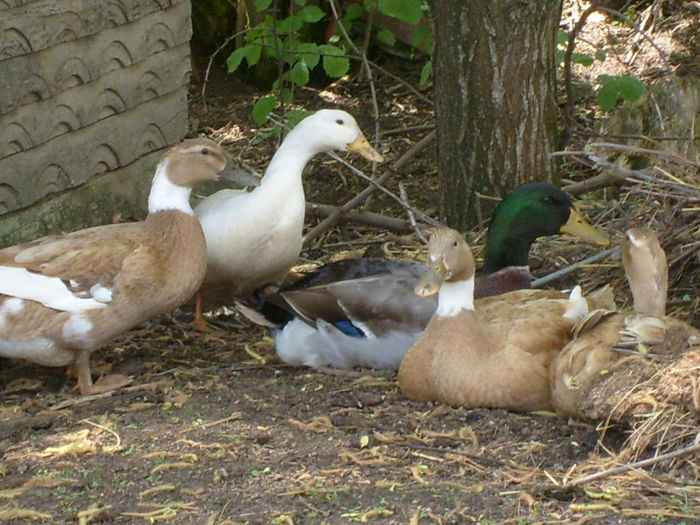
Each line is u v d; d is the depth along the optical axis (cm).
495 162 1012
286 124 1193
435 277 707
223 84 1527
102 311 773
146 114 1052
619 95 1246
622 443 675
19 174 917
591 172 1199
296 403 761
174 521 595
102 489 635
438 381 732
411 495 618
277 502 613
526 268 905
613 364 683
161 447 690
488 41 980
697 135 1188
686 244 868
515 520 588
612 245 934
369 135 1374
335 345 825
